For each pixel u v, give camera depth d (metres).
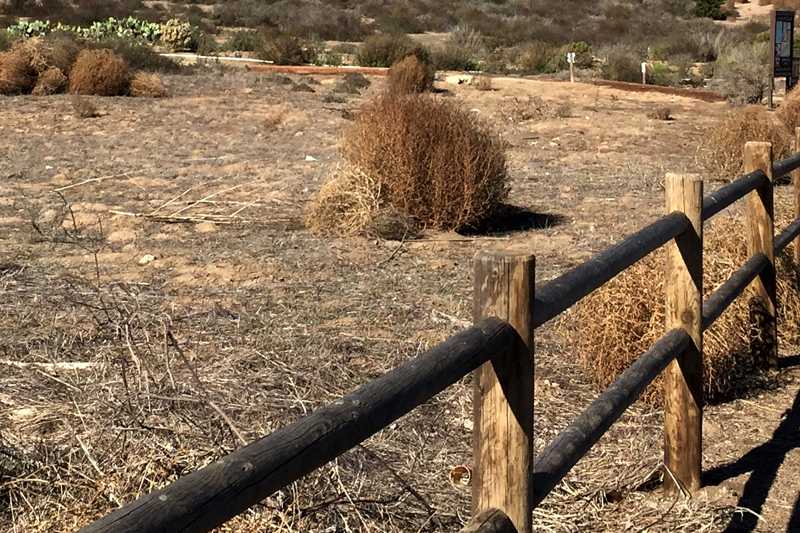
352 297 8.25
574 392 6.11
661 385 5.79
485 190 11.16
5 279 8.52
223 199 13.04
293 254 9.95
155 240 10.59
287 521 3.81
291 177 14.86
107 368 5.89
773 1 68.88
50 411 5.20
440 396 5.77
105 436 4.53
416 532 4.23
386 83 28.88
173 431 4.45
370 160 11.06
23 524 3.87
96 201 12.97
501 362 2.96
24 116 22.17
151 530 1.76
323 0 60.84
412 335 7.15
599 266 3.79
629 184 14.55
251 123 21.92
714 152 15.27
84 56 26.80
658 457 5.13
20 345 6.57
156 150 17.97
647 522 4.57
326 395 5.67
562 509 4.62
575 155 17.78
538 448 5.16
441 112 11.18
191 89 27.47
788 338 7.39
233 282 8.80
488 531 2.87
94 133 20.30
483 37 48.25
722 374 6.17
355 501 4.05
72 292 8.02
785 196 12.92
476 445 3.01
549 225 11.62
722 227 7.16
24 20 49.62
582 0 65.06
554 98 27.25
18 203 12.73
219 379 5.66
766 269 6.66
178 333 6.88
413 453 4.99
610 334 6.03
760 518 4.61
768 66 28.11
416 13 58.69
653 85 30.81
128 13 54.44
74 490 4.00
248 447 2.11
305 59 37.00
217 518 1.93
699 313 4.85
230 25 55.84
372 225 10.74
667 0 66.75
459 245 10.50
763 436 5.69
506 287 2.94
